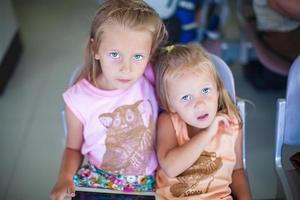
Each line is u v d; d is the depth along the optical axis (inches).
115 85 48.4
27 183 80.8
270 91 100.7
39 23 133.3
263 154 84.9
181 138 49.2
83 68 51.1
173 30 91.8
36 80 108.0
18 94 103.6
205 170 48.8
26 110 98.7
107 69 47.4
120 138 50.7
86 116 50.2
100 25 46.1
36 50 119.6
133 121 50.4
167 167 47.8
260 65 101.3
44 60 115.3
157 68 49.1
